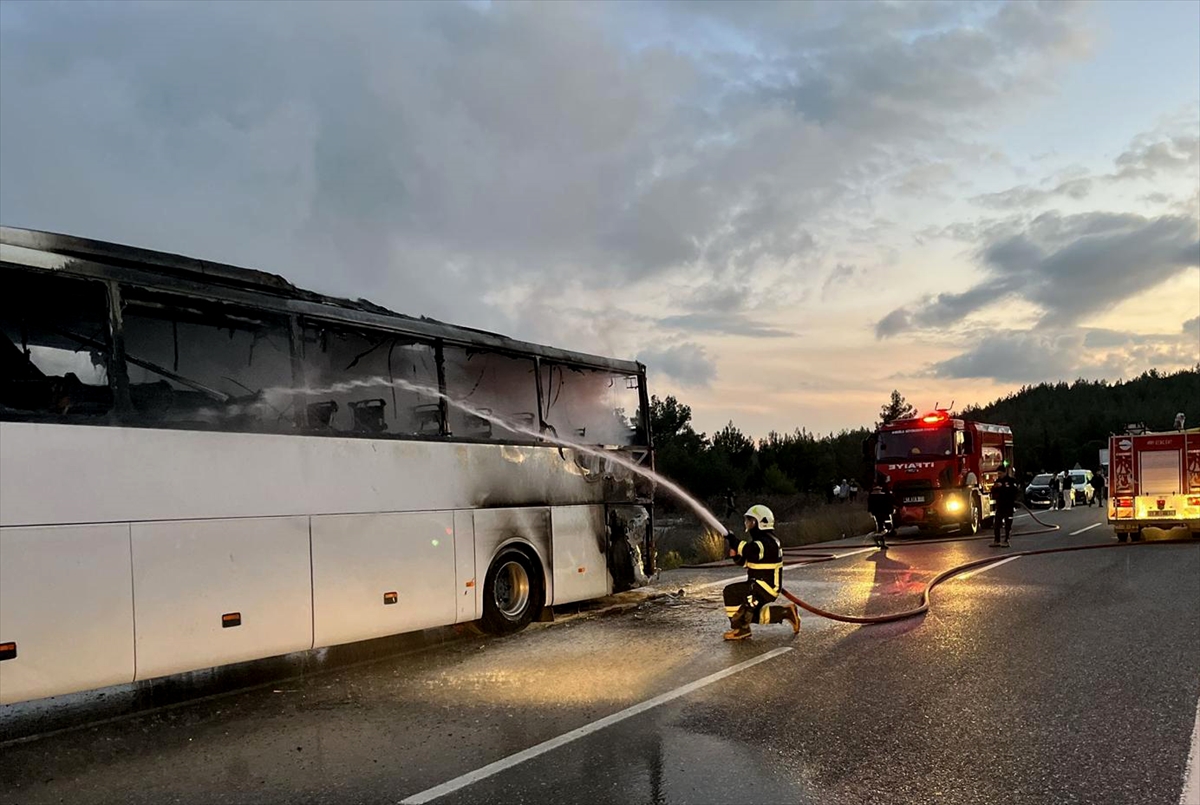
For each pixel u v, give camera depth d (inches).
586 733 243.4
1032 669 309.9
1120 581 552.1
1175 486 860.0
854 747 227.0
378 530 341.1
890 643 360.5
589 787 201.6
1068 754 219.1
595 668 327.9
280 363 314.8
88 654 248.8
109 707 287.0
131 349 273.3
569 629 417.4
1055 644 352.5
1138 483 875.4
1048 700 269.0
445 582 369.1
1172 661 320.8
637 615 458.6
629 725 250.4
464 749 232.5
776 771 209.9
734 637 378.0
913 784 200.1
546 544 432.5
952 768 210.1
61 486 247.6
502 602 409.4
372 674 329.7
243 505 294.2
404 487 354.9
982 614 427.2
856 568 657.6
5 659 232.1
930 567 654.5
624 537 485.4
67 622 245.0
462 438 388.5
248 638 290.7
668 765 215.5
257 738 248.5
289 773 217.5
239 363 302.0
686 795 195.5
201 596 278.4
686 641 378.0
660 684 298.8
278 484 306.3
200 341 291.6
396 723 260.7
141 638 261.3
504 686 303.7
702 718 255.8
